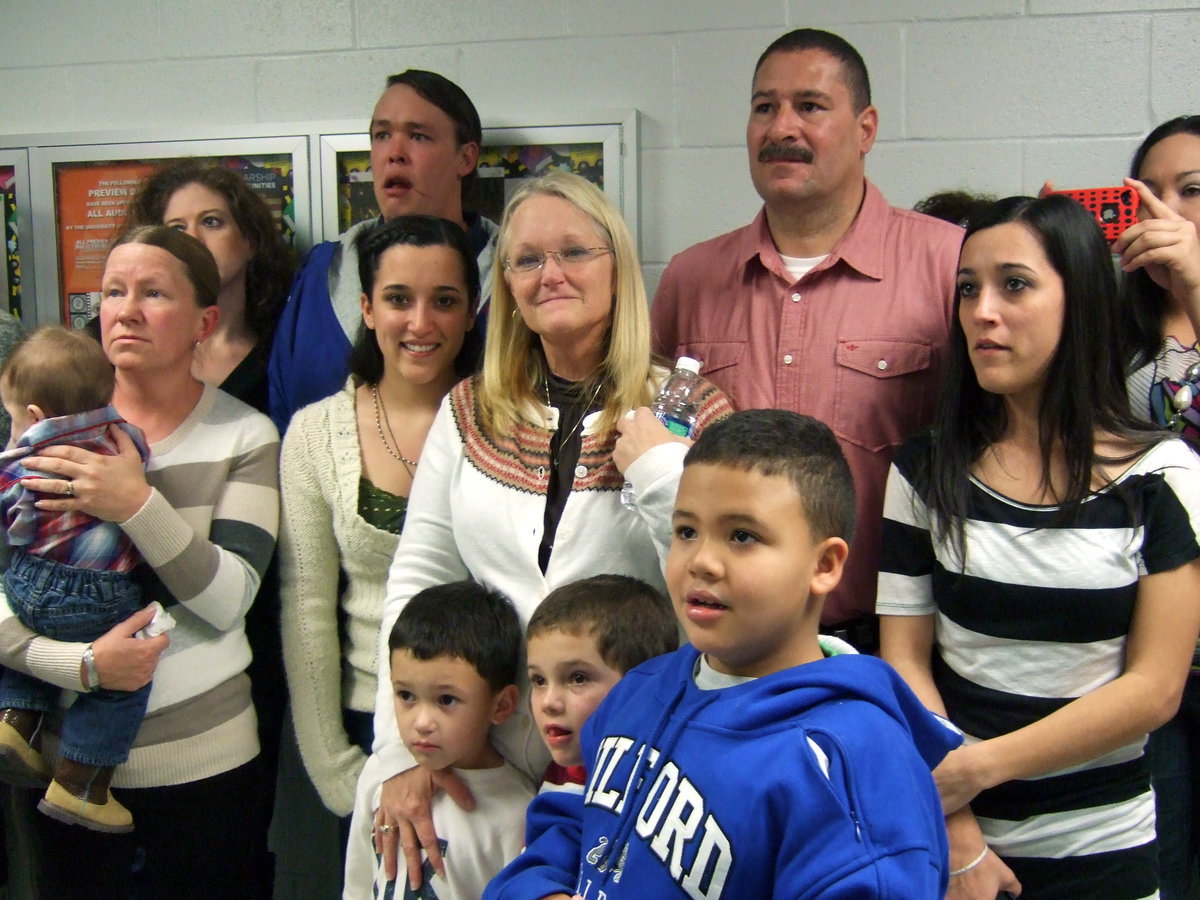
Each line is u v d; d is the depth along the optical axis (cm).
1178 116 204
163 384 173
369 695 176
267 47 237
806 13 216
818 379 174
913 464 145
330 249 210
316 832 235
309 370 201
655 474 133
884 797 93
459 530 152
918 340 171
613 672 130
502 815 142
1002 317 131
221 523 171
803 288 177
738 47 219
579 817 121
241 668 176
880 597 146
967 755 126
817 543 101
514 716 147
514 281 148
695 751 102
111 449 159
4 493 158
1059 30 208
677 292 193
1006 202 135
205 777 169
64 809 157
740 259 184
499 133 227
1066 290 130
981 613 134
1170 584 127
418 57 231
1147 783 138
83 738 158
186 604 162
